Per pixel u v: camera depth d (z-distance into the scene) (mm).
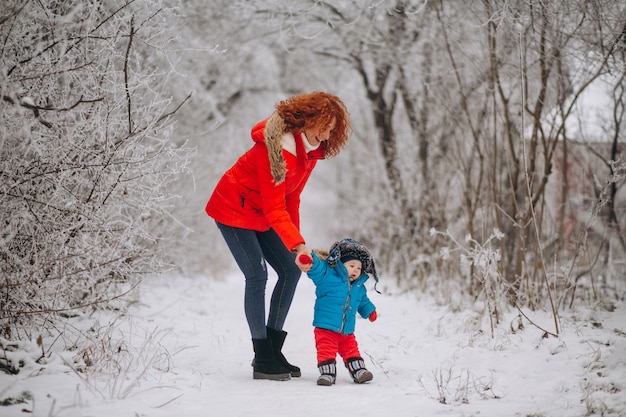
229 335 5625
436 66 8367
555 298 5676
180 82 7500
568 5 5832
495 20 5754
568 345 4590
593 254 7586
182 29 7445
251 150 4070
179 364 4332
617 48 6051
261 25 9023
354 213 13594
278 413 3205
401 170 10344
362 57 10320
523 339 4895
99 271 4246
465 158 7770
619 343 4465
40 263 3977
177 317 6266
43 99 4043
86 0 4281
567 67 6793
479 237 7719
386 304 7707
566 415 3152
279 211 3867
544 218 7609
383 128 10945
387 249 10688
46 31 4121
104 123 4117
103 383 3533
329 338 4027
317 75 12695
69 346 4164
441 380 3627
